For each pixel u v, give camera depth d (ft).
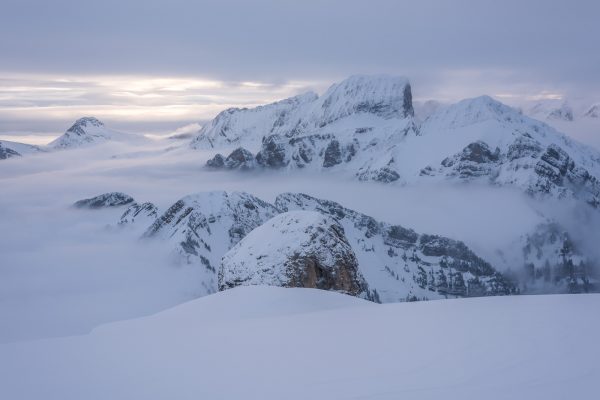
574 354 39.50
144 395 36.29
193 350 48.19
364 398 32.94
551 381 34.01
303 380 37.11
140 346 50.83
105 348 50.70
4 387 39.34
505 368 37.04
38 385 39.52
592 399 30.99
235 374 39.60
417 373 37.09
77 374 41.91
